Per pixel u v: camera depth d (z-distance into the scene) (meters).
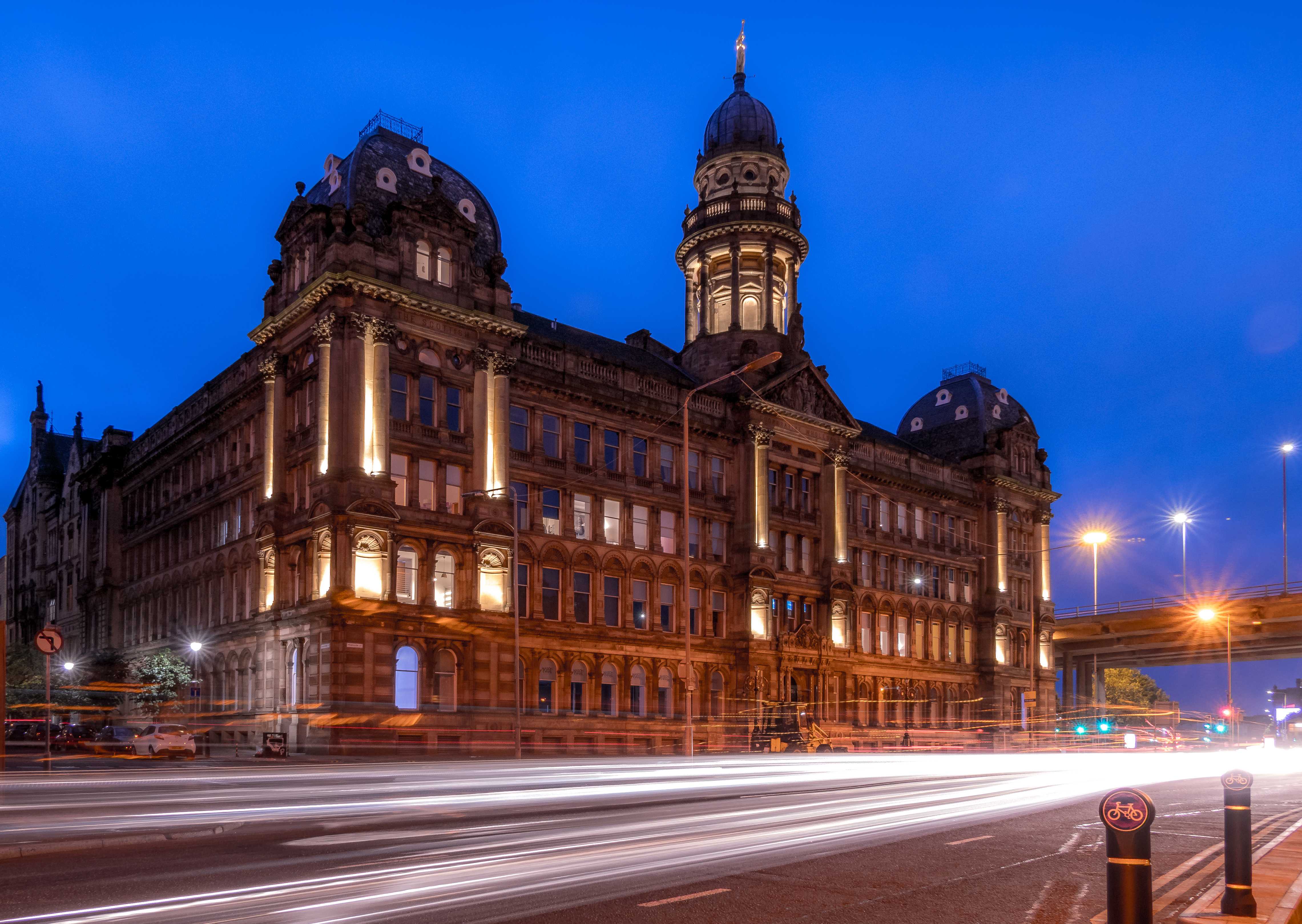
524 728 46.41
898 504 72.19
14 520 98.81
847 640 63.31
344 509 42.03
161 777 23.89
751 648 57.03
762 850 12.51
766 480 59.94
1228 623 77.31
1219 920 8.20
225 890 9.56
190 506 58.53
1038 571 83.44
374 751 41.12
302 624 43.38
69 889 9.66
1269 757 52.75
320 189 51.16
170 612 60.16
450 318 46.84
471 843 12.86
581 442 53.03
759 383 61.47
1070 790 24.17
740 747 55.34
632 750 50.88
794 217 67.06
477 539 46.03
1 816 15.32
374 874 10.48
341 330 43.94
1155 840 14.58
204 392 58.78
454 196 50.84
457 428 47.28
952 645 74.88
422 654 43.69
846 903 9.44
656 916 8.71
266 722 45.41
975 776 29.34
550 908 8.89
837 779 26.55
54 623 83.06
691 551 57.12
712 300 68.88
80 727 49.78
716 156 67.94
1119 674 146.75
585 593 51.66
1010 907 9.44
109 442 72.12
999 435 81.31
